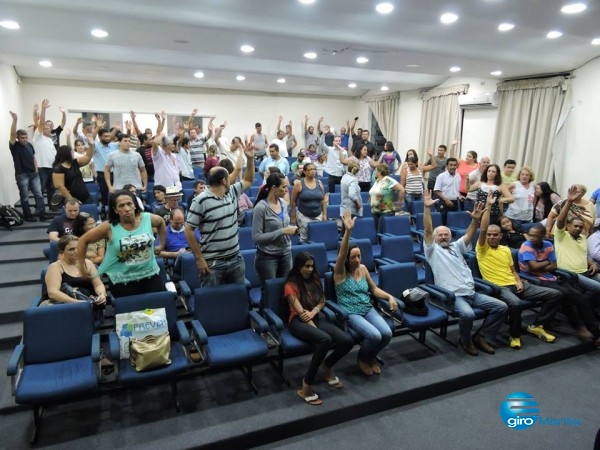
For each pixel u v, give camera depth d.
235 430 2.62
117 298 2.89
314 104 12.01
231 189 3.23
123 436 2.57
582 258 4.35
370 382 3.18
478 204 4.04
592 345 3.90
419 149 10.20
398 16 4.30
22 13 4.20
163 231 3.19
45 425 2.67
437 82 9.34
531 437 2.77
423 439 2.73
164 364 2.66
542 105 7.18
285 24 4.61
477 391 3.27
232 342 2.98
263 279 3.48
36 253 4.89
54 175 4.72
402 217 5.35
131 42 5.32
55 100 9.45
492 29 4.71
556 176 6.97
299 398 2.97
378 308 3.72
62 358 2.74
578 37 5.04
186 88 10.59
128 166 5.06
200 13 4.27
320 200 4.95
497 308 3.61
